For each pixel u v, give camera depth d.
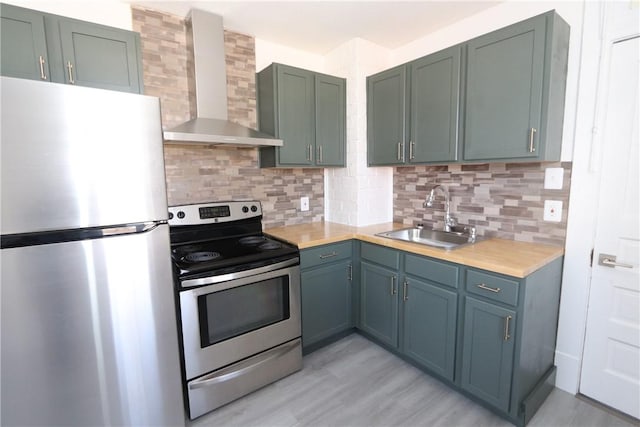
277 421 1.66
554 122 1.67
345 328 2.39
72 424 1.26
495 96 1.76
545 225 1.88
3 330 1.11
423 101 2.13
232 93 2.36
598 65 1.62
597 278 1.71
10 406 1.15
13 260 1.10
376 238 2.19
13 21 1.47
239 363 1.80
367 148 2.59
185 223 2.04
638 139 1.55
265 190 2.58
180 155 2.16
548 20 1.54
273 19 2.17
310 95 2.42
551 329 1.81
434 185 2.48
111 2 1.88
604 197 1.66
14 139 1.06
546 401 1.77
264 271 1.84
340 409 1.74
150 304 1.38
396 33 2.41
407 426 1.61
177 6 1.98
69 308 1.21
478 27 2.12
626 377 1.66
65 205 1.16
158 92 2.05
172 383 1.48
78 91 1.15
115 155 1.24
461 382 1.76
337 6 2.01
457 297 1.73
